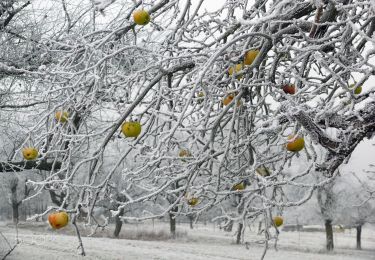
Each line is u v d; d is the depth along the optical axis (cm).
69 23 479
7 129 701
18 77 620
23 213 3944
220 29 340
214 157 290
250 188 269
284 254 2283
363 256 2494
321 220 2645
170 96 321
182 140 284
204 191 289
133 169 298
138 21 265
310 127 223
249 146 296
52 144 303
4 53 615
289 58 323
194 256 1984
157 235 2917
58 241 1994
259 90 323
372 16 232
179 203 292
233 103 268
